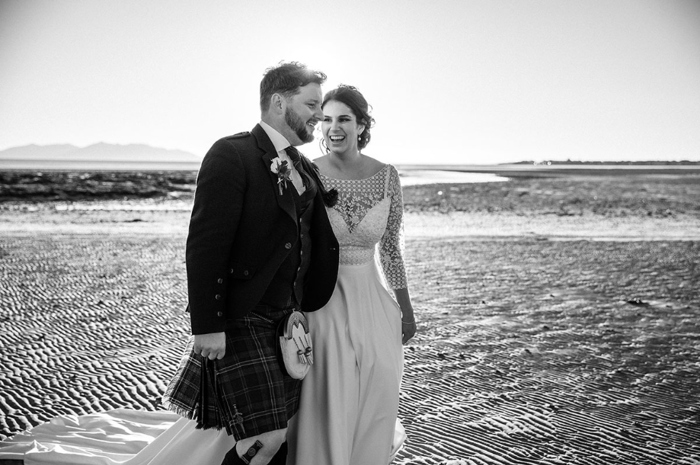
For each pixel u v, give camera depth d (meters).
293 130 3.18
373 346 3.51
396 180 3.78
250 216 2.98
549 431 4.59
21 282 10.27
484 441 4.38
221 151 2.98
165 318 8.07
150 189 36.34
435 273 11.50
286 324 3.11
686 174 57.62
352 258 3.61
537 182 42.59
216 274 2.87
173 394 3.16
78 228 18.39
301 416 3.36
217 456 3.26
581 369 6.14
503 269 11.99
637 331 7.65
